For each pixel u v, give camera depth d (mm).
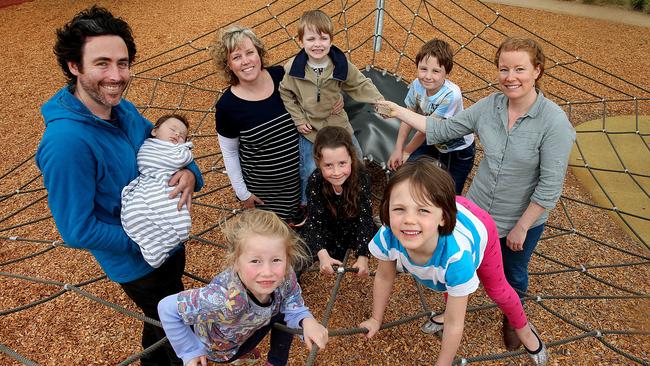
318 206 2691
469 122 2697
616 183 5109
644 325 3379
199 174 2342
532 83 2338
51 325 3355
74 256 3977
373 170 4730
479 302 3492
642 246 4215
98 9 1782
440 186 1695
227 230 1812
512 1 10836
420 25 8883
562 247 4156
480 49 8102
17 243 4129
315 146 2535
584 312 3488
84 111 1791
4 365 3092
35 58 7621
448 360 2041
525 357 3105
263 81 3045
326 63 3197
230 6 9922
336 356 3066
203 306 1789
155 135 2377
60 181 1723
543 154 2371
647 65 7906
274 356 2295
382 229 2100
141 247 1997
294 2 10031
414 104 3748
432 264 1923
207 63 7480
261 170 3244
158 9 9805
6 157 5352
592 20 9844
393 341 3172
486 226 2104
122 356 3125
